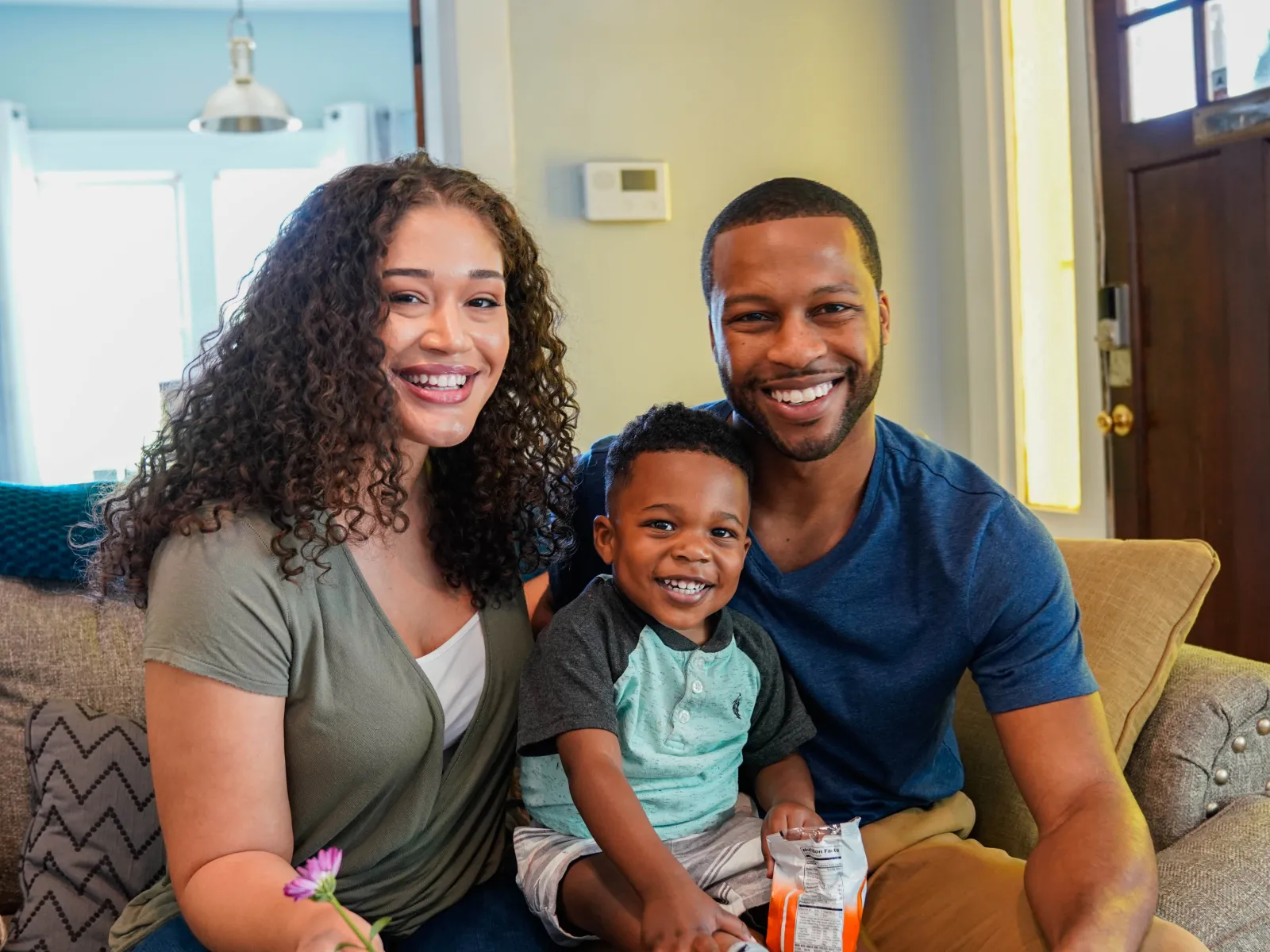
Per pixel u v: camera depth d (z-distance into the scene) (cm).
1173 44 260
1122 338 274
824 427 129
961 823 141
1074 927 103
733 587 132
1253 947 118
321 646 117
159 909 124
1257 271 245
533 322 140
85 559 170
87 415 570
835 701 134
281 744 117
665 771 130
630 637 131
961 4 296
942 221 313
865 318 129
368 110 581
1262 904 121
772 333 129
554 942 125
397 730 119
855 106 308
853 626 132
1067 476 295
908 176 313
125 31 575
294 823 121
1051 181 291
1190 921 118
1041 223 295
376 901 124
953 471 137
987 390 302
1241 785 141
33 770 159
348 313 119
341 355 119
